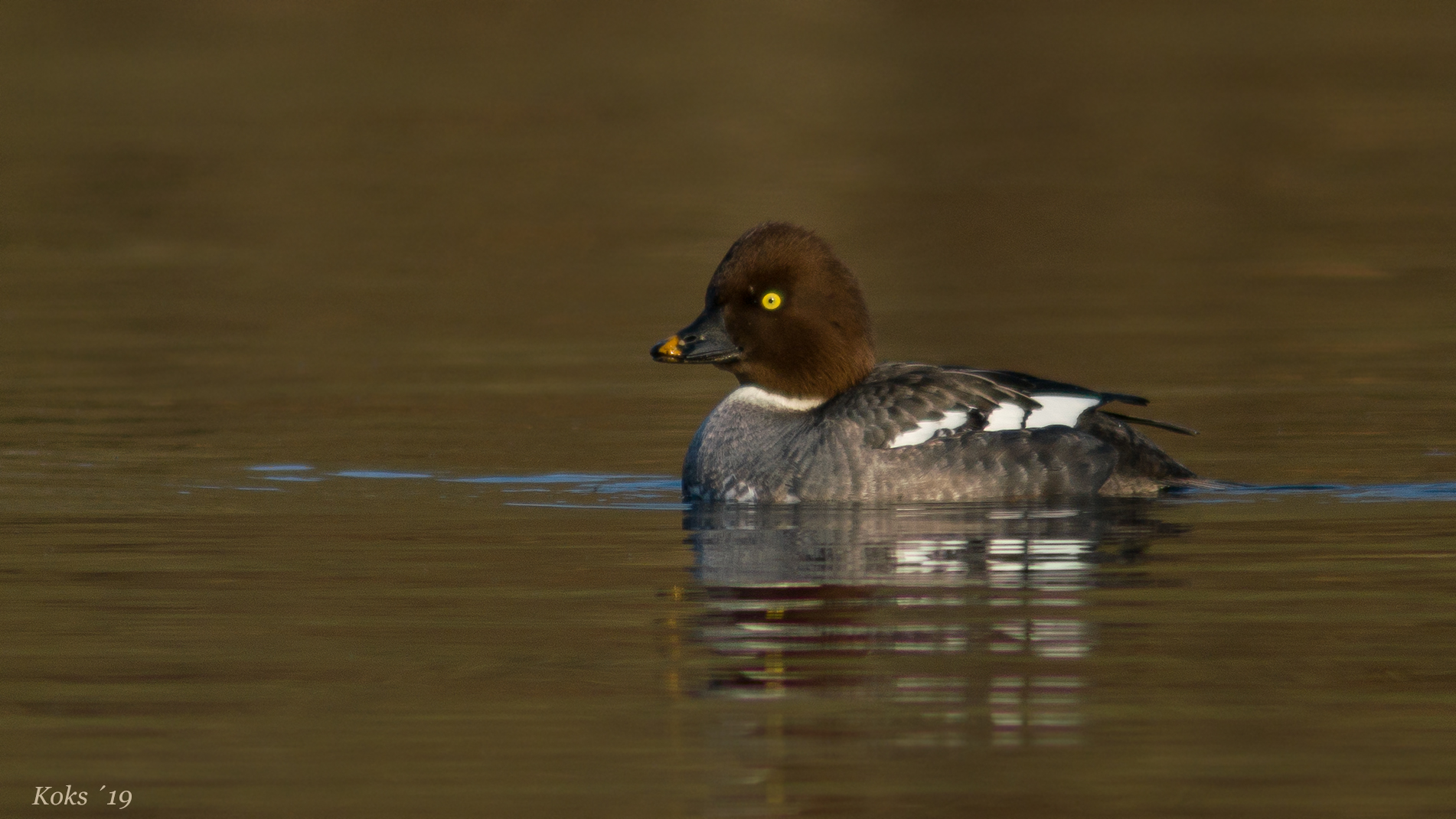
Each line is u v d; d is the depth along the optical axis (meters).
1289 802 7.11
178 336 21.23
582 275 25.34
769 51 47.09
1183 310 22.12
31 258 26.61
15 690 8.59
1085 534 11.68
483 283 24.89
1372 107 39.25
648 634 9.41
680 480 14.15
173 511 12.89
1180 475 13.30
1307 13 52.28
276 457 15.07
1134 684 8.48
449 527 12.29
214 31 49.25
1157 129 37.41
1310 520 12.14
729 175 32.91
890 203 30.36
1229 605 9.86
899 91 41.97
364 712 8.23
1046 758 7.57
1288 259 25.61
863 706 8.22
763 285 13.30
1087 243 27.25
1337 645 9.09
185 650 9.24
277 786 7.36
